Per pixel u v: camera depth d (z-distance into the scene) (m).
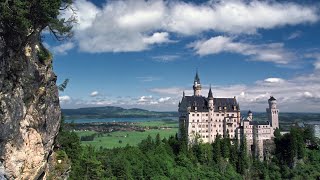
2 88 71.31
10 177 76.62
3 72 71.12
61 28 81.69
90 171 156.75
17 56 76.12
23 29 72.00
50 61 92.00
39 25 79.81
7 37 71.62
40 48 89.25
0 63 69.81
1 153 73.50
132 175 195.62
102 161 182.75
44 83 89.38
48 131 93.44
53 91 94.94
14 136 76.62
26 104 82.56
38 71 85.81
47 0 73.44
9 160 75.88
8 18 68.12
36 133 85.81
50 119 93.88
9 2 68.75
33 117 85.31
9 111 73.44
